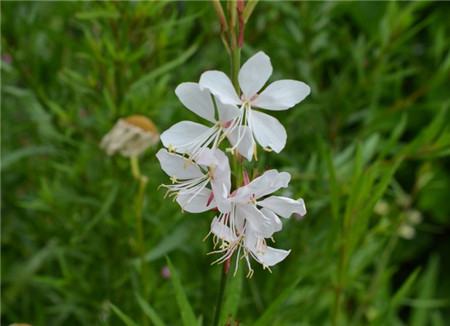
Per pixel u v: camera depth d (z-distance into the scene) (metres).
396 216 0.40
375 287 0.35
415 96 0.38
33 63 0.35
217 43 0.40
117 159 0.33
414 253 0.60
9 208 0.41
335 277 0.29
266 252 0.19
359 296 0.37
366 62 0.40
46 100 0.35
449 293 0.58
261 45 0.41
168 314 0.35
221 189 0.18
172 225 0.35
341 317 0.38
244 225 0.19
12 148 0.40
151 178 0.34
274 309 0.22
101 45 0.33
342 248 0.28
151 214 0.34
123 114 0.32
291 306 0.34
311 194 0.34
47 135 0.36
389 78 0.39
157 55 0.34
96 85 0.33
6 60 0.40
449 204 0.58
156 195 0.35
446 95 0.56
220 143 0.19
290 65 0.41
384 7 0.48
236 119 0.18
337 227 0.28
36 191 0.41
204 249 0.34
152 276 0.34
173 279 0.22
